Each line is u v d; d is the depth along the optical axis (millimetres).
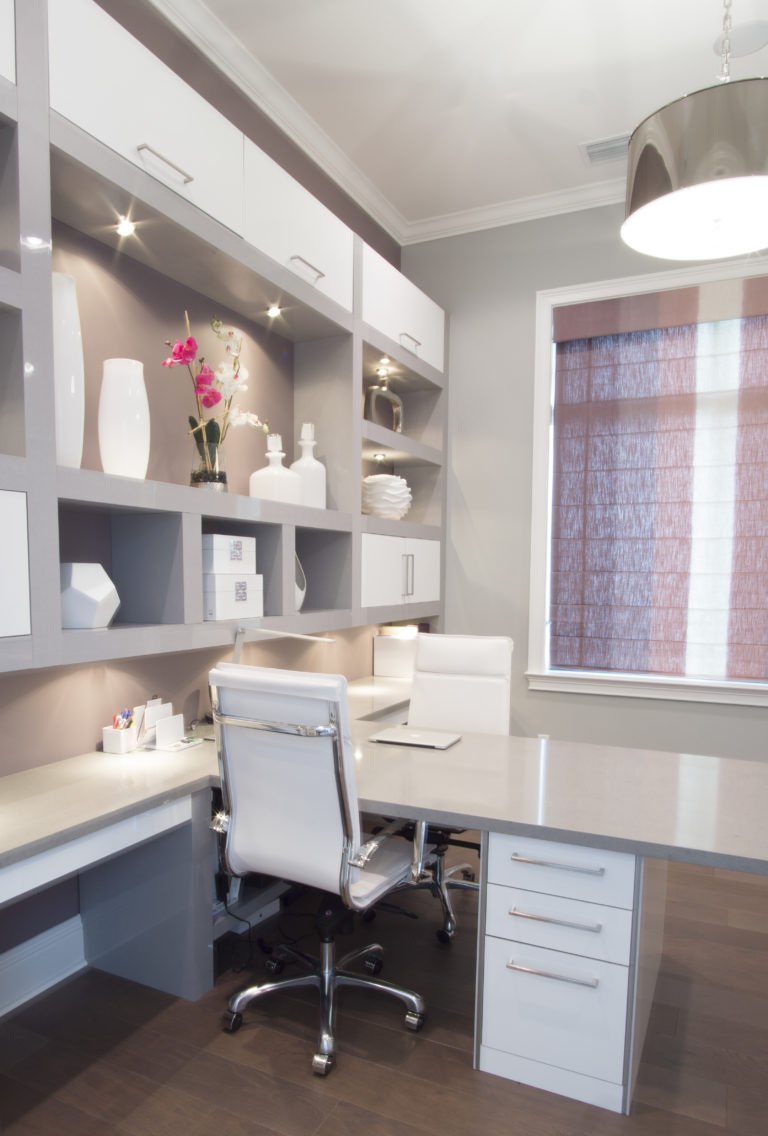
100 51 1722
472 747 2244
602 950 1572
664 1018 1934
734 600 3363
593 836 1515
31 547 1558
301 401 3021
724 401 3359
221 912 2193
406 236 3941
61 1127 1537
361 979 1909
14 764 1888
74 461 1744
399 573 3336
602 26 2441
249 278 2338
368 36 2492
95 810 1611
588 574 3633
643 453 3516
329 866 1673
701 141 1456
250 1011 1963
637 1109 1594
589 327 3586
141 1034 1846
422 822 1794
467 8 2365
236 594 2262
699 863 1425
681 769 2000
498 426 3781
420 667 2758
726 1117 1572
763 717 3262
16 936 1979
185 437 2402
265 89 2725
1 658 1490
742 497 3338
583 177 3424
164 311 2307
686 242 1796
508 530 3764
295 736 1637
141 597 2111
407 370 3443
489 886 1690
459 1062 1755
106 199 1832
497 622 3791
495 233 3775
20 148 1525
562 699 3641
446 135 3078
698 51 2564
